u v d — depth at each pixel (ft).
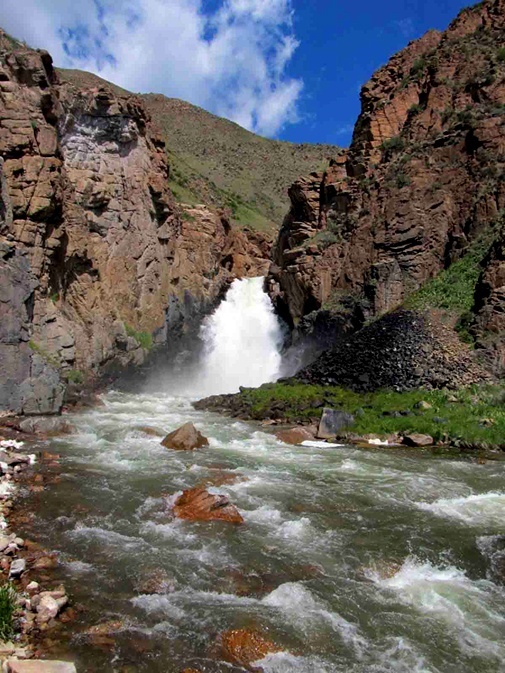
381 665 20.47
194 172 278.46
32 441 52.39
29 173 77.61
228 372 125.29
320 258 122.31
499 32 132.16
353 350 88.69
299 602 24.49
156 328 112.27
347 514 35.99
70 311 89.86
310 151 515.09
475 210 104.94
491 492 42.55
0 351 63.46
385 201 115.55
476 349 78.07
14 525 30.96
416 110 129.49
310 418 71.05
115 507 34.76
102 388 92.02
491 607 25.13
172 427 64.64
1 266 65.62
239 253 174.70
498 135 109.29
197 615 22.94
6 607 20.70
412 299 96.02
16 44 90.48
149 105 512.22
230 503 35.12
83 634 21.03
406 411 68.03
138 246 111.75
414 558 29.68
